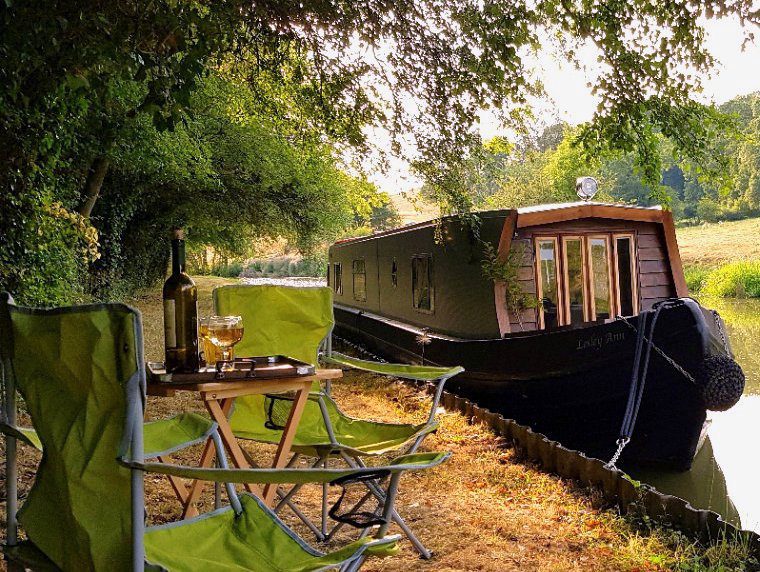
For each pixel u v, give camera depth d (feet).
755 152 221.05
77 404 6.45
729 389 20.88
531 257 27.91
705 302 91.40
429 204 21.44
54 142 23.50
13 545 7.47
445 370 12.28
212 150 56.90
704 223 221.25
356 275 51.57
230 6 15.21
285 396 12.38
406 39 18.30
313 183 65.92
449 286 31.81
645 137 18.16
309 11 17.79
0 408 7.91
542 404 25.41
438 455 7.63
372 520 7.39
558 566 12.10
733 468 23.66
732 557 12.53
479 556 12.39
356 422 12.63
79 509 6.33
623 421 21.67
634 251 28.71
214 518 7.75
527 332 25.81
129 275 67.26
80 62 13.28
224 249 83.97
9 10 12.95
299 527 13.48
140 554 6.11
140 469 5.99
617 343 22.44
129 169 46.44
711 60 16.49
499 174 21.16
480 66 18.06
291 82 21.42
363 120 20.02
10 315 7.13
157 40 13.39
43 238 25.08
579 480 17.47
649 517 14.71
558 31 17.83
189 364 9.53
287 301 13.34
